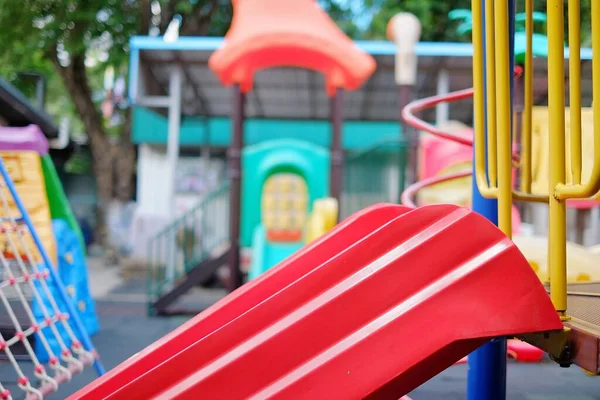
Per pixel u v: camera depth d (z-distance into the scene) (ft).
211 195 30.22
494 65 6.61
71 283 20.22
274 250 33.65
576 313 6.16
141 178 49.03
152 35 44.45
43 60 45.96
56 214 21.38
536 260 14.23
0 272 17.38
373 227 7.62
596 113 4.80
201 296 32.07
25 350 15.92
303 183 36.47
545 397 13.97
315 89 39.96
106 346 19.63
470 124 49.11
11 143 18.63
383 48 30.58
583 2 13.15
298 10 26.14
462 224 5.78
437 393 14.42
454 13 23.43
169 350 7.07
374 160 27.94
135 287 35.24
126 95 47.67
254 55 25.68
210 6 45.80
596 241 24.06
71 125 77.20
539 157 15.69
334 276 6.15
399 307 5.59
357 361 5.38
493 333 5.39
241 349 5.80
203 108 45.39
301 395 5.34
